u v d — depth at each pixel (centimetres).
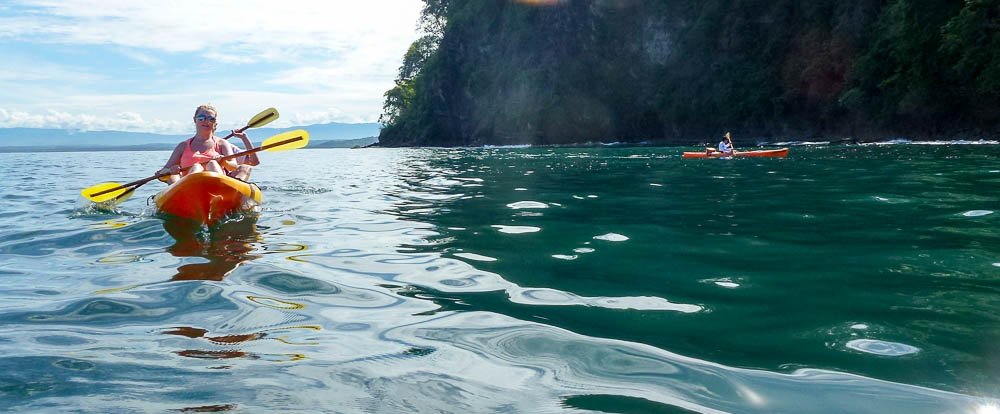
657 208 525
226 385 165
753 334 199
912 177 753
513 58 4894
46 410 150
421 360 183
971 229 372
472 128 5269
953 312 212
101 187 588
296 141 673
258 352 191
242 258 336
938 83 2853
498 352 188
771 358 178
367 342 199
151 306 244
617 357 182
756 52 3844
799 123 3647
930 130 2958
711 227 416
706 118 4066
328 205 585
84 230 445
